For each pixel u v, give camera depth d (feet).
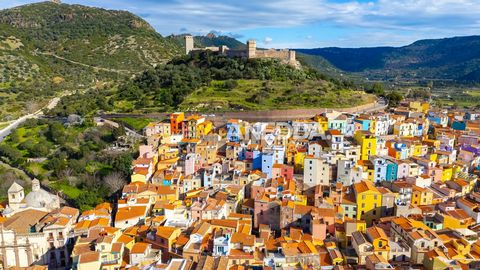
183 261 335.26
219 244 354.13
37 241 411.54
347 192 492.54
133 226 428.15
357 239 372.17
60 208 466.29
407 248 360.89
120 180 562.25
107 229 396.57
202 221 413.18
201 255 354.54
